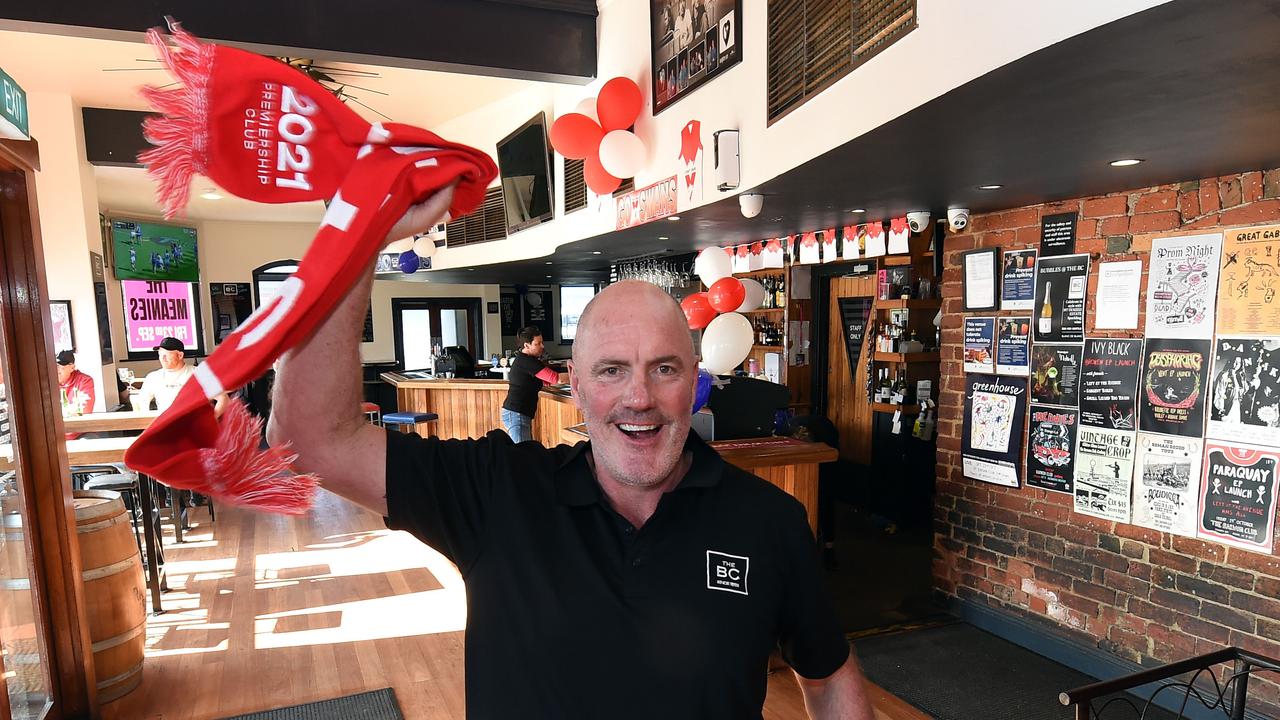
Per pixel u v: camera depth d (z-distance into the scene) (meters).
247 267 10.14
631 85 3.94
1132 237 2.90
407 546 4.89
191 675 3.12
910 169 2.59
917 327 5.20
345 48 3.92
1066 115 1.83
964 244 3.67
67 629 2.66
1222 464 2.64
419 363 11.55
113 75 5.37
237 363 0.85
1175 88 1.59
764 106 2.86
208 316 9.84
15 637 2.45
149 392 5.35
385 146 0.94
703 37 3.34
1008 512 3.47
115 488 3.89
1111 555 3.03
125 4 3.50
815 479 3.19
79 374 4.95
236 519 5.61
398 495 1.04
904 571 4.44
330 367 0.98
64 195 5.77
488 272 9.17
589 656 0.98
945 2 1.68
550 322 12.62
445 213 1.00
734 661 1.00
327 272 0.88
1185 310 2.73
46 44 4.78
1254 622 2.56
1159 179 2.69
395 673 3.13
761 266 5.54
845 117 2.21
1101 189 2.91
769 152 2.82
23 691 2.47
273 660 3.25
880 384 5.45
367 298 1.01
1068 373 3.16
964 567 3.73
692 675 0.98
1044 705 2.88
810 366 6.20
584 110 4.33
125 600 2.95
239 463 0.88
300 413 0.99
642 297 1.05
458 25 4.17
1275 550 2.50
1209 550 2.69
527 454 1.16
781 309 6.37
